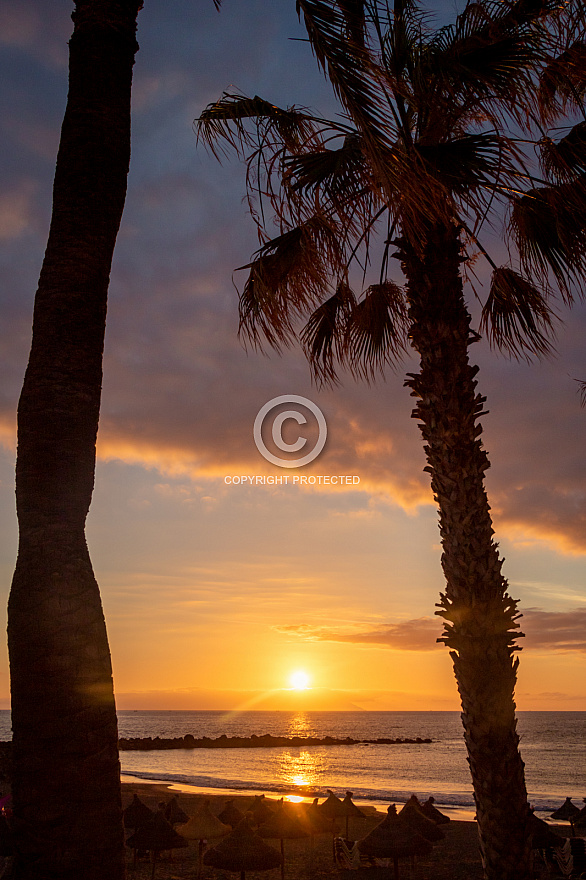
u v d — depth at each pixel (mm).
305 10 4457
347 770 73125
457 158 5594
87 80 4551
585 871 13531
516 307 7707
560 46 5383
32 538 3852
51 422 4004
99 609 3898
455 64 5520
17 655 3684
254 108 6285
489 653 5832
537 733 146375
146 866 18094
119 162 4531
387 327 8250
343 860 18266
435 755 99750
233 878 16703
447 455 6215
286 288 6512
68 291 4207
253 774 66750
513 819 5609
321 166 5820
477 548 6016
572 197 6004
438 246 6496
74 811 3473
